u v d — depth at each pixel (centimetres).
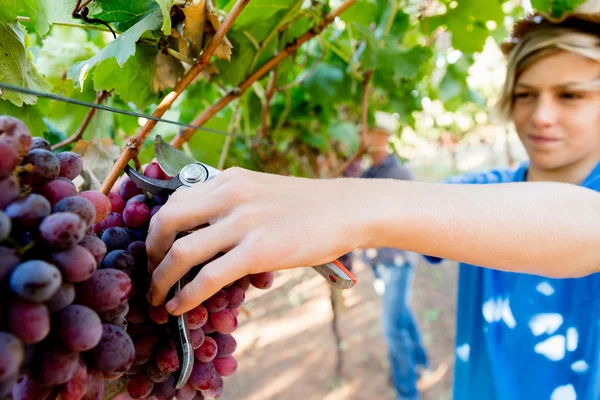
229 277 43
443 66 215
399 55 141
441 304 402
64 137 104
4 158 36
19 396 39
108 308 41
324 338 338
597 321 90
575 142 106
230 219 44
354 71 148
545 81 104
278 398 276
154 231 47
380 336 342
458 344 126
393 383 286
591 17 96
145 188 56
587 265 51
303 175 215
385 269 272
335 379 295
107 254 50
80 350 37
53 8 68
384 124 239
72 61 98
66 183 43
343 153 249
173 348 52
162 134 123
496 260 50
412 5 142
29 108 77
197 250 43
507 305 108
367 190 50
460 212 50
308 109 187
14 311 34
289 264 44
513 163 427
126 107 114
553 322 97
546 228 50
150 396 56
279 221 45
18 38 69
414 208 49
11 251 35
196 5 67
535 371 99
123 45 64
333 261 51
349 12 136
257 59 102
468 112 460
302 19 109
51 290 34
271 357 315
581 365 93
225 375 61
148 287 51
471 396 118
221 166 126
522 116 114
